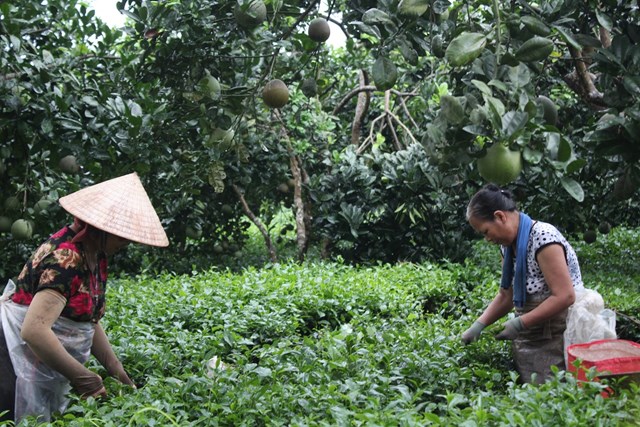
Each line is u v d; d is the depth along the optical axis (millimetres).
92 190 3531
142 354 4227
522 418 2725
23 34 6637
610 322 3992
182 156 7145
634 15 5461
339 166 10234
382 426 2803
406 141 11406
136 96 6230
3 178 6449
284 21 6457
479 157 3508
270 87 5750
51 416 3652
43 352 3361
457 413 3008
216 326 5031
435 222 9961
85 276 3479
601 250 11930
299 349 4273
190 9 5715
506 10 4293
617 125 4453
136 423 3105
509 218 3990
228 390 3418
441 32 4520
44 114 5672
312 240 11523
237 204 11625
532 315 3906
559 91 9750
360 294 6516
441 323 5516
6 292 3711
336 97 12773
